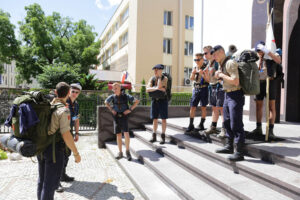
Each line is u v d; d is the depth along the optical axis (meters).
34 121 2.07
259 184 2.49
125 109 4.45
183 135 4.71
